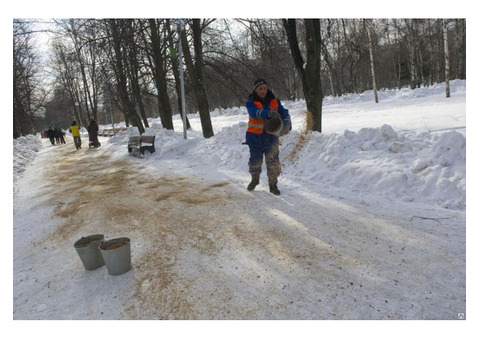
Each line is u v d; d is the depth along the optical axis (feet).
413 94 72.84
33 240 13.26
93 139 52.75
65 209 17.30
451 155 13.76
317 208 13.17
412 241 9.68
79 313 7.87
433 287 7.52
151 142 33.47
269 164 15.35
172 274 9.23
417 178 13.65
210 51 41.47
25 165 37.91
